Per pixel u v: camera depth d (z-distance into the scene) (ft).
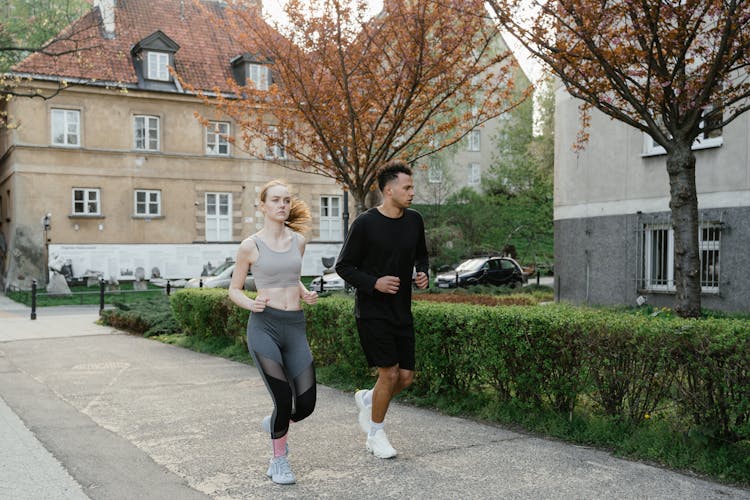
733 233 40.27
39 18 73.05
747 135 39.42
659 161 45.14
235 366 29.55
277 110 38.91
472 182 180.14
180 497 12.96
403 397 21.83
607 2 25.94
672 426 15.57
